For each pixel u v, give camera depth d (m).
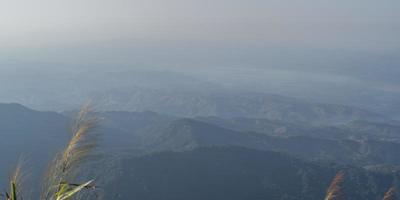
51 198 3.07
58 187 3.07
